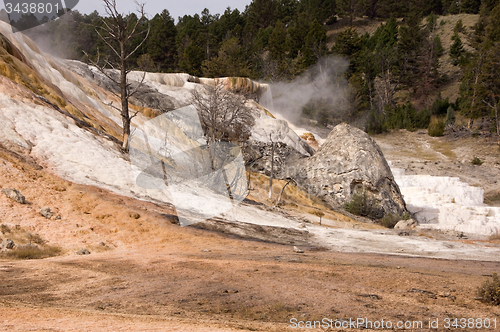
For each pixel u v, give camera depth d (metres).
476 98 71.88
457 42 98.31
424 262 14.56
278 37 100.56
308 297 7.59
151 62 82.06
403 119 80.31
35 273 8.78
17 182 16.83
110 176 20.92
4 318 4.58
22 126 21.42
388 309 6.96
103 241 14.22
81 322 4.66
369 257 15.38
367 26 135.50
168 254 12.94
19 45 29.94
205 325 5.19
